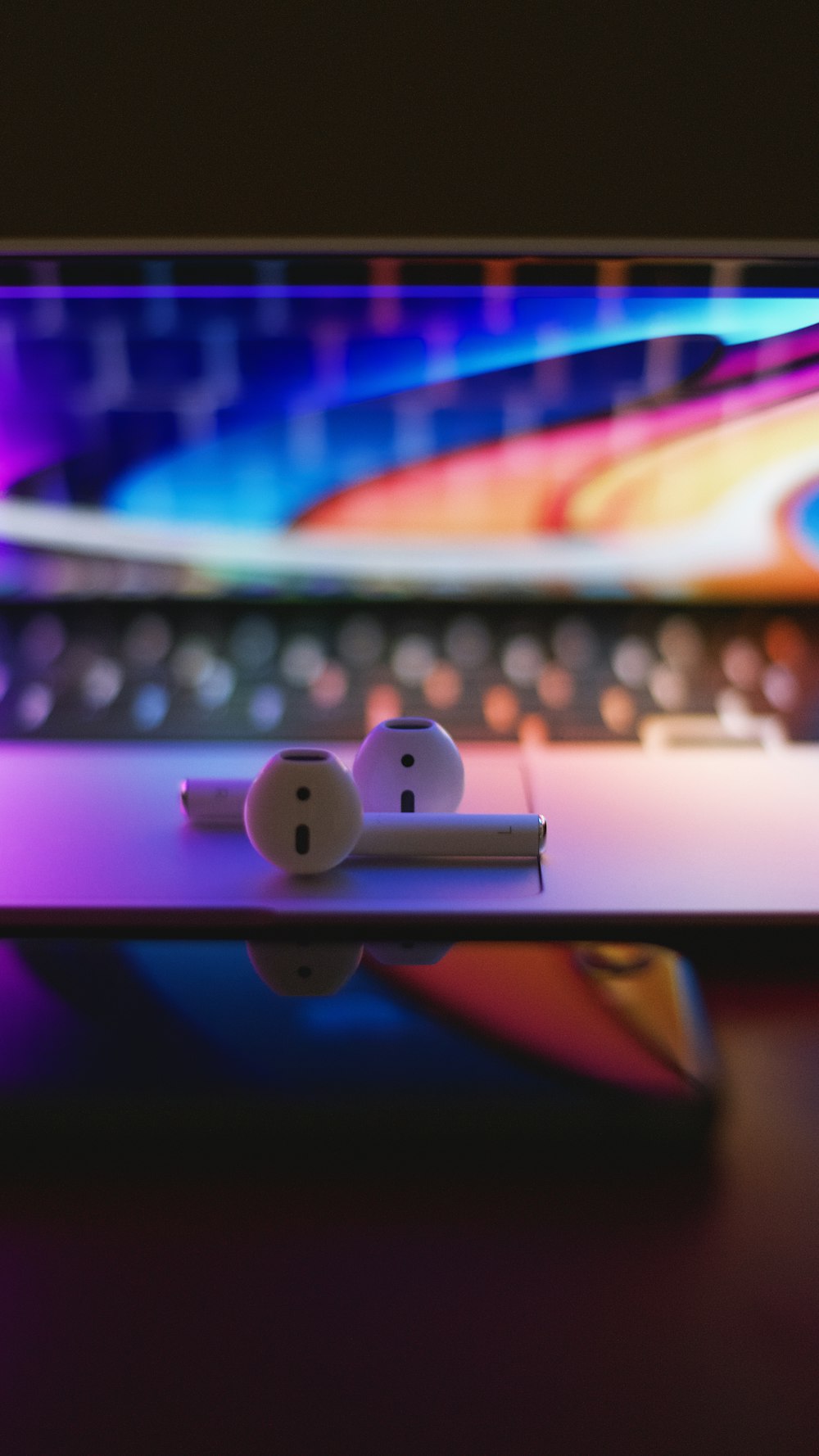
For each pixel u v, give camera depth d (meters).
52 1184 0.22
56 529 0.33
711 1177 0.22
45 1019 0.24
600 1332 0.20
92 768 0.32
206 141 0.29
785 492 0.33
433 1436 0.20
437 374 0.32
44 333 0.31
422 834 0.27
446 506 0.33
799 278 0.30
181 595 0.33
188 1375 0.20
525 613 0.33
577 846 0.28
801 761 0.32
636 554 0.33
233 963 0.25
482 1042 0.23
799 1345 0.20
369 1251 0.21
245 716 0.33
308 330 0.31
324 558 0.33
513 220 0.29
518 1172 0.22
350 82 0.29
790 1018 0.25
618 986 0.24
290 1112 0.22
